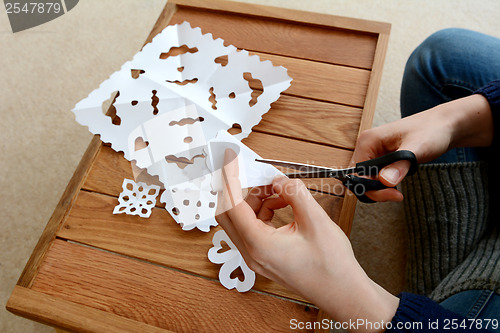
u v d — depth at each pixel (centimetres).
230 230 59
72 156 120
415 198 94
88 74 129
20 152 120
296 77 82
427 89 92
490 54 89
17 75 129
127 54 132
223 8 89
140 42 134
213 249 68
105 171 74
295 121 78
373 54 85
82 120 76
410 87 96
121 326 63
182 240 69
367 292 54
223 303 65
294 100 80
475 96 71
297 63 84
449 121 68
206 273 67
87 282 67
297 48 86
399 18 136
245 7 89
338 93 81
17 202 115
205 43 83
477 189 86
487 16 136
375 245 108
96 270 68
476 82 87
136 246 69
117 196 73
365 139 70
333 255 53
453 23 135
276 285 66
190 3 90
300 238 55
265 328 64
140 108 76
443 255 88
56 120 123
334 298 55
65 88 127
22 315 66
